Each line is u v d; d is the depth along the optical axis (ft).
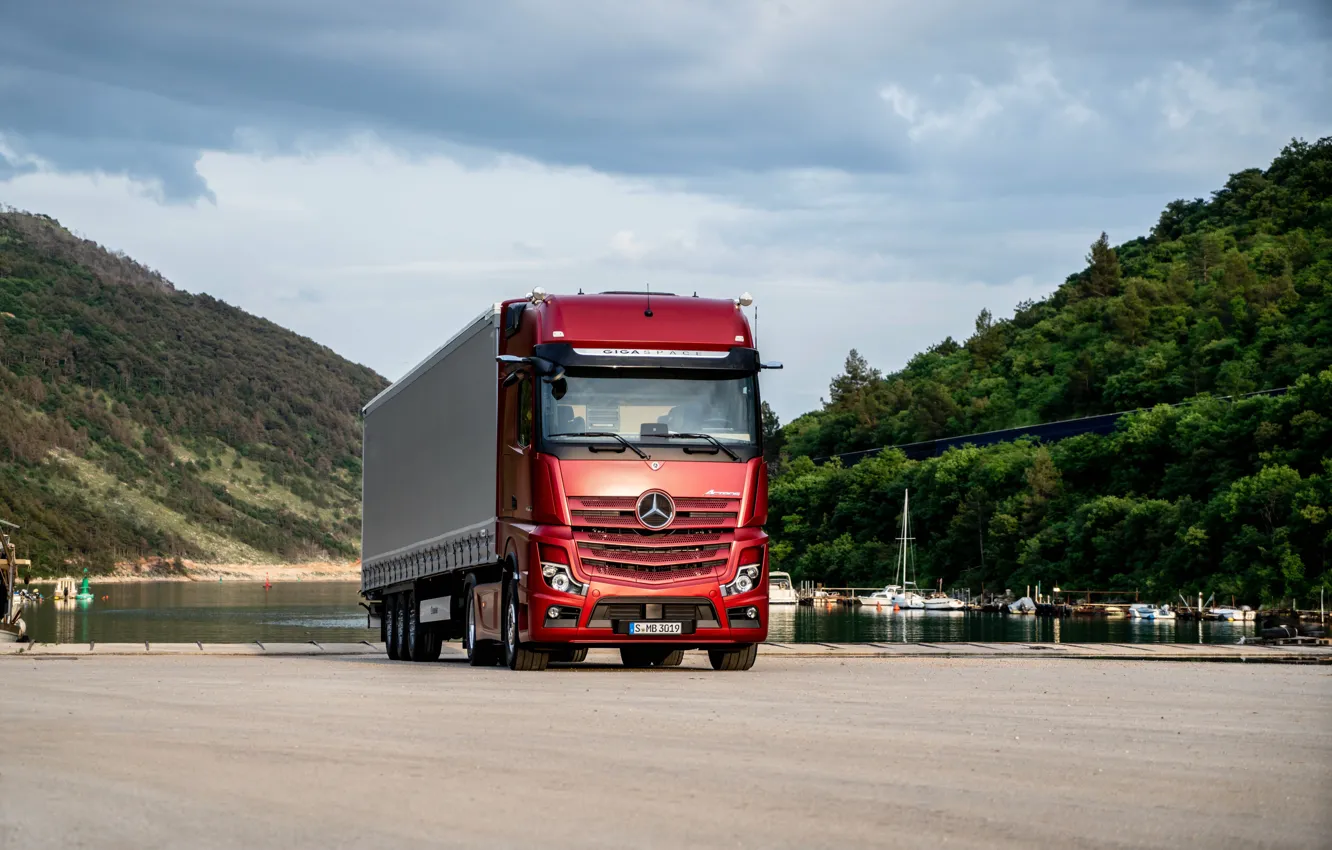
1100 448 533.55
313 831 22.43
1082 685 57.62
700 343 66.74
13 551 143.74
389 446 102.73
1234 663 80.53
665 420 66.03
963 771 29.53
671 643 65.46
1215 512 418.72
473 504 75.66
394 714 41.86
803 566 625.41
